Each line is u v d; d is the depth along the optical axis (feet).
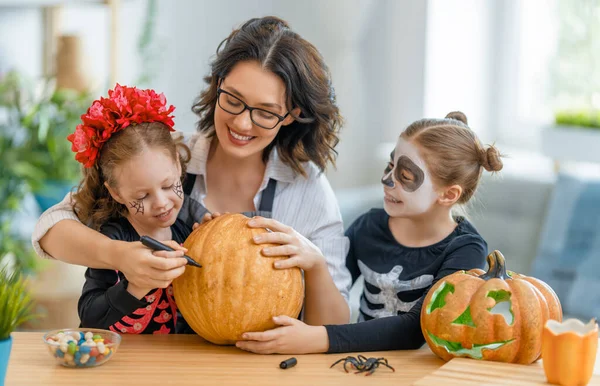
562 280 9.33
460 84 12.78
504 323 4.11
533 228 9.98
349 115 13.23
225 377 4.00
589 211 9.41
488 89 13.19
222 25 12.61
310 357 4.38
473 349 4.17
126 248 4.34
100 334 4.32
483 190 10.38
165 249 4.26
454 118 5.43
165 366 4.15
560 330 3.91
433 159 4.99
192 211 5.28
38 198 11.22
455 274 4.37
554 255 9.48
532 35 12.82
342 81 13.07
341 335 4.47
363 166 13.60
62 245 4.69
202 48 12.61
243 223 4.50
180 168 4.86
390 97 13.20
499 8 12.96
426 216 5.22
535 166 12.01
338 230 5.59
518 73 12.96
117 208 4.95
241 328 4.34
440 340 4.29
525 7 12.78
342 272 5.44
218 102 4.92
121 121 4.59
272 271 4.36
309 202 5.52
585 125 10.91
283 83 4.85
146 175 4.56
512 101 13.07
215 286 4.29
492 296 4.29
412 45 12.64
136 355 4.32
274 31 4.95
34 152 11.22
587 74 12.21
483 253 5.06
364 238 5.61
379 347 4.54
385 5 13.03
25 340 4.54
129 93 4.72
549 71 12.66
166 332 4.95
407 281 5.25
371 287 5.46
